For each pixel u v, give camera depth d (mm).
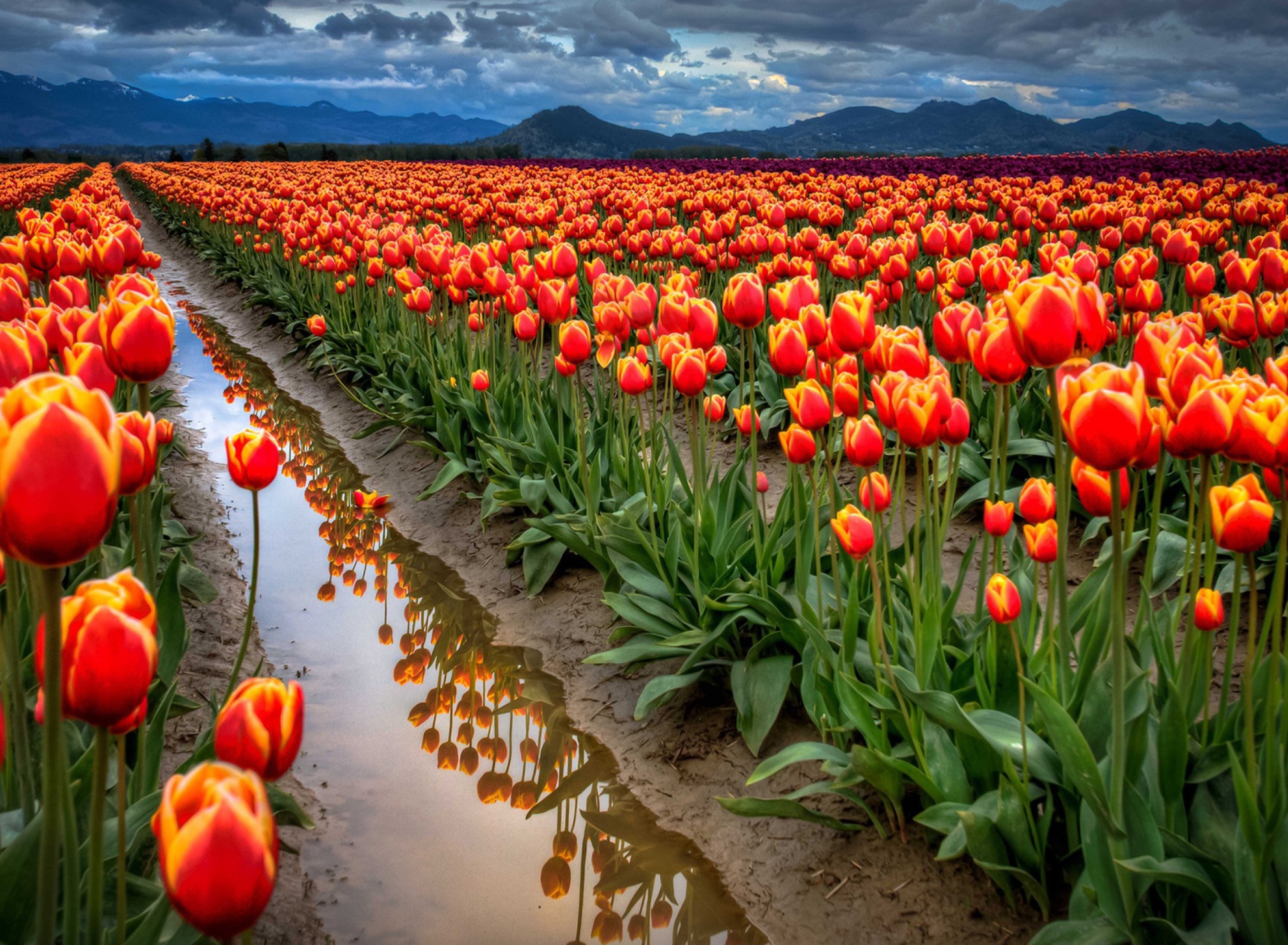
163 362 1961
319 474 6957
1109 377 1582
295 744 1239
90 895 1320
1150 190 10812
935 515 2859
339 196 14461
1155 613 2625
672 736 3592
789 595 3578
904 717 2641
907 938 2500
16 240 4164
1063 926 2066
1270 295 3186
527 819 3193
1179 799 2111
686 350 3455
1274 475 2045
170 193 23734
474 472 5863
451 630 4594
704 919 2742
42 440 1038
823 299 7520
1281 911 1889
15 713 1746
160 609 2586
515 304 5168
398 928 2635
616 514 4316
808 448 2838
